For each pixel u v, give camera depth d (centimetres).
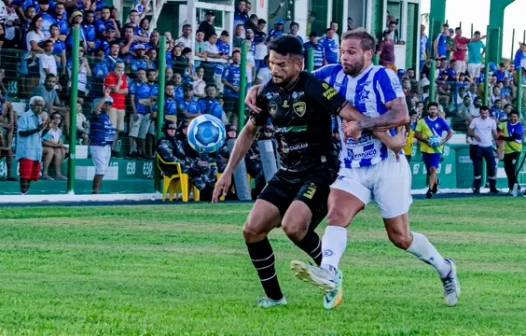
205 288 1425
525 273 1697
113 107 3409
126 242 2038
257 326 1116
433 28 5672
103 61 3403
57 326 1091
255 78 3972
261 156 3619
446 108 4547
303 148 1250
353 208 1234
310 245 1275
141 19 3719
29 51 3206
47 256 1773
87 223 2462
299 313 1222
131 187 3506
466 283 1562
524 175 4978
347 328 1121
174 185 3522
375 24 5278
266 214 1246
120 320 1137
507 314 1270
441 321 1198
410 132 4178
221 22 4209
